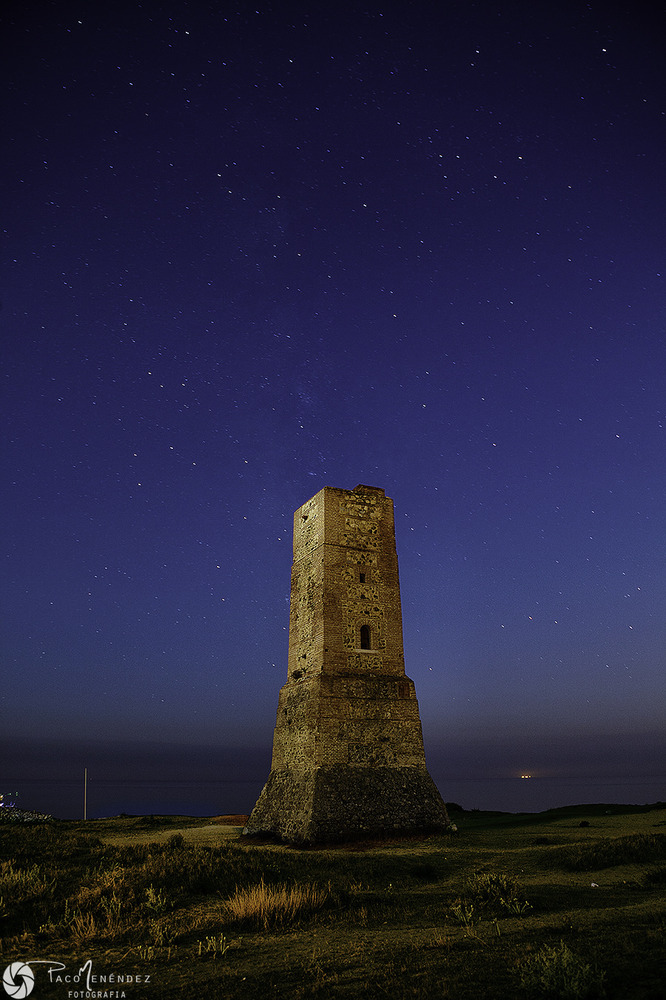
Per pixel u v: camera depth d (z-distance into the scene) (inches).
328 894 490.3
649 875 526.0
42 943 383.9
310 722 1050.7
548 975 263.6
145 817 1459.2
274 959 340.8
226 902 473.1
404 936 374.9
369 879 588.7
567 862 626.5
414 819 1006.4
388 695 1106.1
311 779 997.8
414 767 1074.7
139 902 472.4
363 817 971.9
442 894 506.9
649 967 277.7
